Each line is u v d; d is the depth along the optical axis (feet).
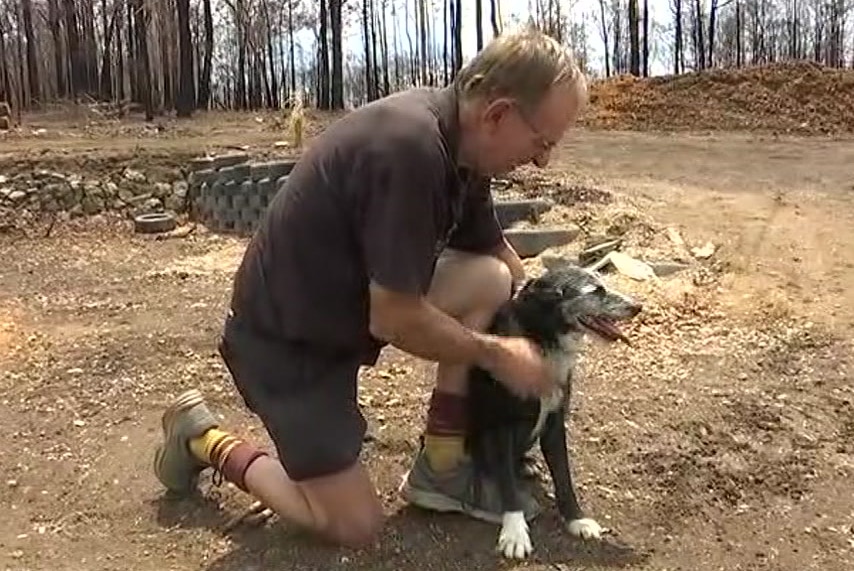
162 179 45.19
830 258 26.43
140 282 29.66
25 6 133.59
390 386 16.62
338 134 9.75
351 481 10.71
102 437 15.11
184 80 105.40
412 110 9.53
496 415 11.04
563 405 11.15
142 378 17.97
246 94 150.61
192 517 12.30
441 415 11.54
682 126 75.51
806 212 33.60
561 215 31.22
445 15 141.08
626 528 11.74
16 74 137.80
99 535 12.05
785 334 19.60
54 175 44.55
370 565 10.89
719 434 14.46
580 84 9.68
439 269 10.92
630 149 58.59
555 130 9.65
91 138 60.80
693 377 17.01
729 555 11.19
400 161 9.31
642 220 30.25
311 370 10.30
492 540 11.32
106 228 42.39
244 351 10.48
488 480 11.62
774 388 16.46
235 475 11.51
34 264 34.55
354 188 9.54
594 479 12.94
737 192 38.91
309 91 160.66
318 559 11.03
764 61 171.63
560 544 11.26
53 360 19.70
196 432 12.02
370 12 151.43
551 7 137.08
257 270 10.23
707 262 25.89
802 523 11.92
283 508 11.09
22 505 12.96
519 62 9.33
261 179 39.55
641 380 16.83
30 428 15.65
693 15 164.55
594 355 18.10
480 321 11.02
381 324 9.77
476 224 11.07
